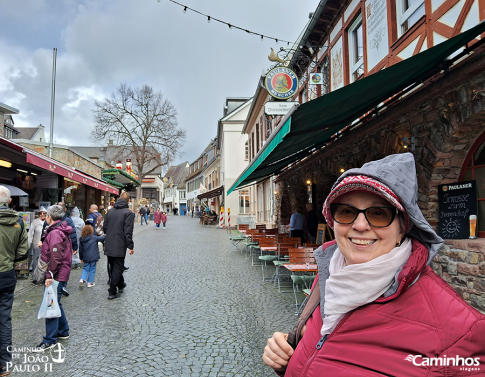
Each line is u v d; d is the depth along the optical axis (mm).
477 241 4066
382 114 5355
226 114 30266
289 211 16391
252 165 7148
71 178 9797
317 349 1021
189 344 4016
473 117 3852
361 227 996
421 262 903
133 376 3266
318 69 9914
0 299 3352
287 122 4102
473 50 3629
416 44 5176
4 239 3359
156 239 17281
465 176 4570
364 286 939
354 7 7629
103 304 5754
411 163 1017
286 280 7484
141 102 36094
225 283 7262
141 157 36938
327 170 9008
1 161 8531
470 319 794
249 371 3344
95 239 7078
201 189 40750
